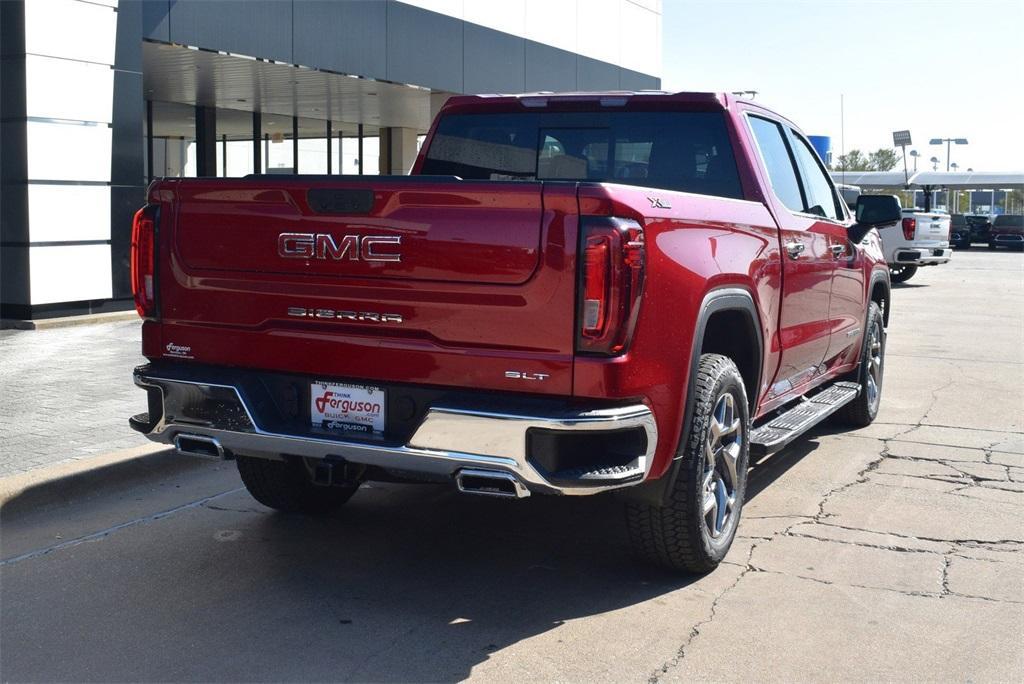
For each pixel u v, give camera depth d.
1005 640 3.80
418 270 3.77
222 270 4.15
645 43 24.36
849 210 6.91
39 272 11.96
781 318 5.16
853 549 4.80
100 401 7.60
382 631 3.87
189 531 5.04
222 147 22.34
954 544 4.88
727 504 4.52
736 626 3.92
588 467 3.66
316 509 5.27
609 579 4.41
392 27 17.11
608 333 3.56
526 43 20.20
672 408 3.91
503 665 3.58
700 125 5.25
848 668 3.57
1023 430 7.37
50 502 5.42
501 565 4.58
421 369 3.82
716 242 4.26
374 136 25.86
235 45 14.50
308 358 4.02
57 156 12.07
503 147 5.66
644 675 3.51
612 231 3.53
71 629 3.88
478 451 3.65
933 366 10.45
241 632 3.86
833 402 6.25
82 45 12.24
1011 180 44.41
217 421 4.14
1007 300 18.50
